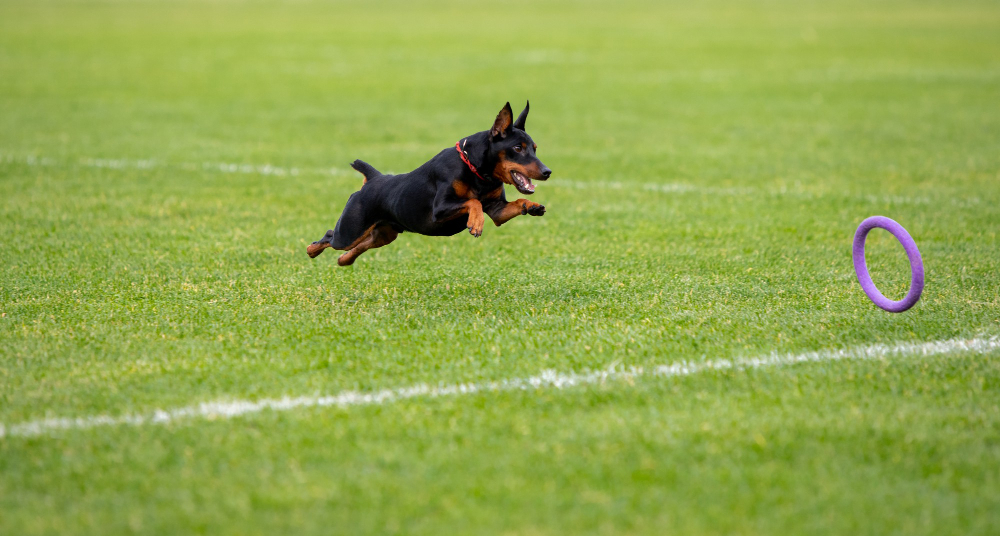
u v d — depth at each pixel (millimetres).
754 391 7805
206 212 15352
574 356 8625
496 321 9742
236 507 5965
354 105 29031
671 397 7684
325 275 11719
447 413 7355
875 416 7293
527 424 7152
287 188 17469
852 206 16000
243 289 10977
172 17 74250
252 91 32062
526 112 10039
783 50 47438
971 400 7637
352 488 6172
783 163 20109
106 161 19750
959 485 6258
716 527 5758
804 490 6184
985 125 24656
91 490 6203
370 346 8930
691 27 64688
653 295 10734
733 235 14070
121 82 33750
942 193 16922
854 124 25219
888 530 5742
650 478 6305
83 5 89750
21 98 29141
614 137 23609
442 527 5750
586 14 80125
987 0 98625
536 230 14500
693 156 21031
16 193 16469
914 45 49406
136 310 10062
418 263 12469
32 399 7605
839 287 11133
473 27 64625
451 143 22812
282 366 8367
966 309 10188
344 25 66312
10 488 6238
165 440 6887
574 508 5949
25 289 10852
